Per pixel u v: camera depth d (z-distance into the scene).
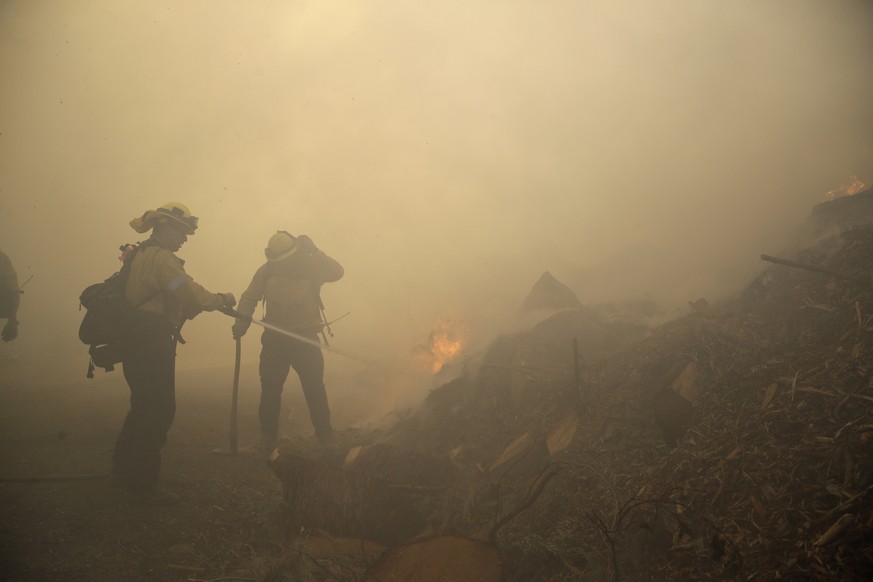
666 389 3.39
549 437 3.74
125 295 3.83
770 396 3.03
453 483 3.68
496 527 2.86
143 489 3.76
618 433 3.50
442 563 2.76
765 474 2.60
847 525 2.17
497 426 4.30
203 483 4.11
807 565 2.12
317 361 5.34
